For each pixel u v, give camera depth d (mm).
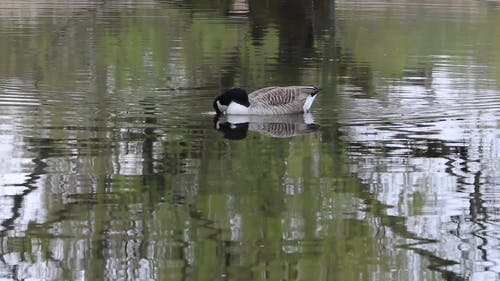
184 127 17453
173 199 12672
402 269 10266
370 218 11945
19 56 26688
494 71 25172
